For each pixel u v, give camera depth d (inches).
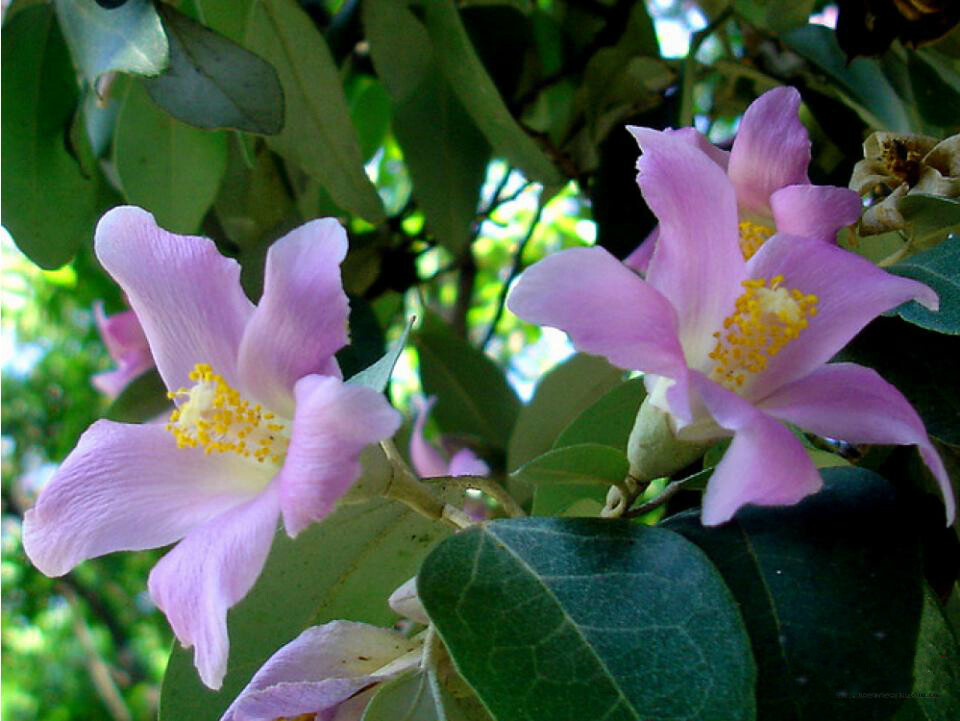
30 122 9.8
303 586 6.9
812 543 5.5
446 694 5.4
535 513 7.6
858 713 5.0
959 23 8.7
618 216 10.7
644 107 11.2
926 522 7.0
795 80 10.8
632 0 11.6
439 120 11.4
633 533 5.3
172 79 8.4
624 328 4.9
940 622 6.1
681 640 4.9
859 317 5.5
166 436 6.0
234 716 5.4
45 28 9.7
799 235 5.9
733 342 5.5
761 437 4.8
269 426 5.8
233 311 5.9
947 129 9.9
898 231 7.4
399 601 6.0
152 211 10.5
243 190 11.4
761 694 5.1
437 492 6.8
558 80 11.7
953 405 6.3
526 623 5.0
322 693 5.4
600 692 4.8
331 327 5.4
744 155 6.5
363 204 10.4
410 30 10.9
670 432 5.6
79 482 5.9
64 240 10.2
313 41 9.9
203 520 5.7
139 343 12.3
